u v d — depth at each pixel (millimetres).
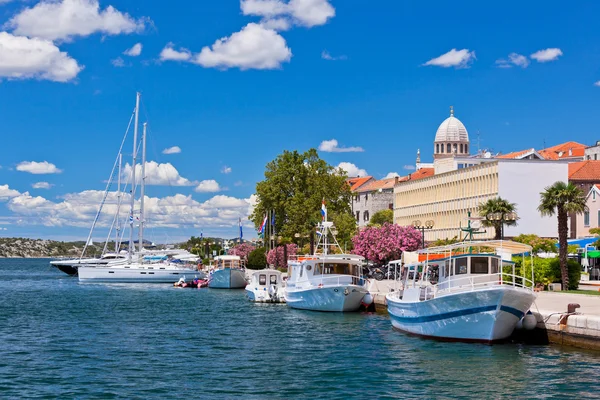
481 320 41938
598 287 69875
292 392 32125
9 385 33781
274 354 42281
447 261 46219
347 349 43656
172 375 36062
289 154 127250
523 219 124125
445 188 144000
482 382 33375
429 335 45875
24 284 134875
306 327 55562
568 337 39906
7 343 47656
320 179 126312
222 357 41406
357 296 65812
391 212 176375
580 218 104625
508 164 124438
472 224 131875
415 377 34812
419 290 47812
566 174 125500
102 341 48500
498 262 45375
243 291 107312
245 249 163625
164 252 166750
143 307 77188
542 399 30297
